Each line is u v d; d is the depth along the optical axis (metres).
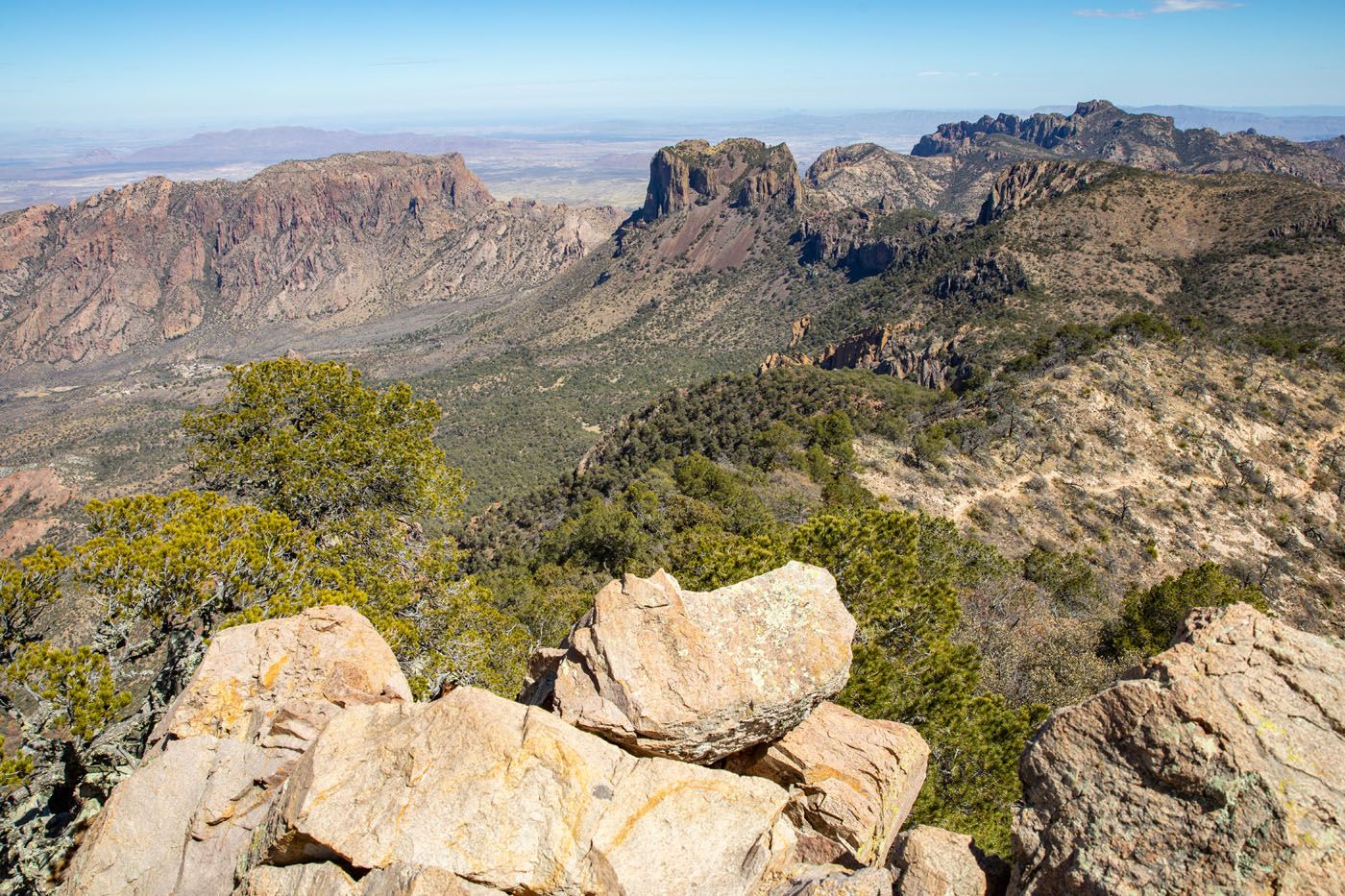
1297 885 6.54
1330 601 66.88
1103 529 67.44
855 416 88.00
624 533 51.72
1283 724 7.53
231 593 18.03
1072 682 32.06
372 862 8.48
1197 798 7.36
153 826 10.63
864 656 18.81
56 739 14.15
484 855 8.41
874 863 11.32
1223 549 69.44
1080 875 7.48
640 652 11.09
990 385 91.38
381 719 10.20
